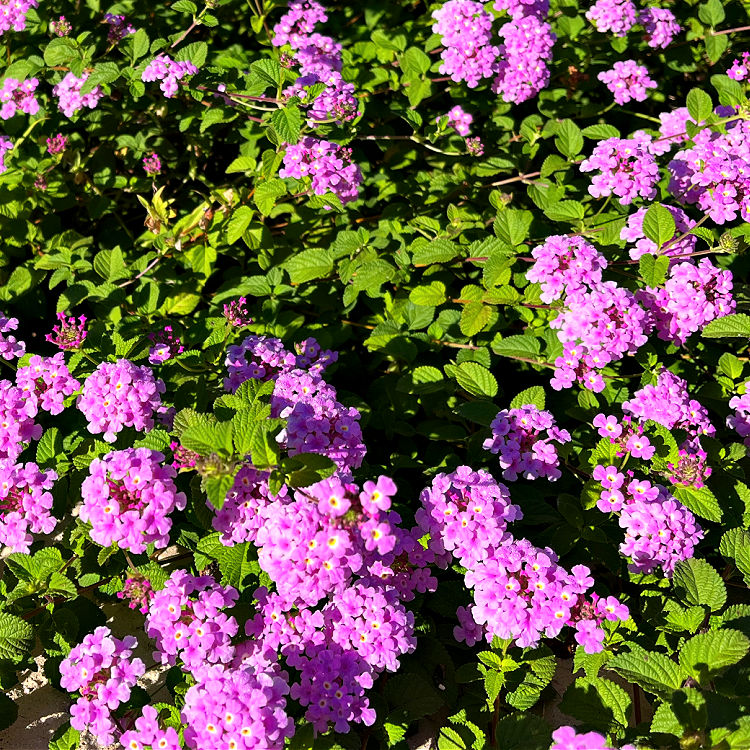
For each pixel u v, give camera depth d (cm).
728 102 55
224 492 36
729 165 49
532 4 56
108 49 56
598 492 43
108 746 40
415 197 56
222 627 38
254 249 54
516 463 43
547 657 41
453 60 54
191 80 52
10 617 40
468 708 41
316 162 50
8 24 55
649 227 47
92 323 49
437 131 56
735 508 45
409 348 50
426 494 40
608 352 46
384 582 40
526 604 39
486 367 48
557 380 47
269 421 39
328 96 51
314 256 51
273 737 36
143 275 53
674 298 46
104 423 41
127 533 38
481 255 51
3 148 55
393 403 49
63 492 43
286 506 38
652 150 51
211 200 54
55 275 52
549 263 47
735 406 46
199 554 41
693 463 42
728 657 37
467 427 50
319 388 42
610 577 45
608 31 62
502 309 52
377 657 38
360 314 55
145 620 44
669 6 64
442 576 45
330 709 38
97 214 57
